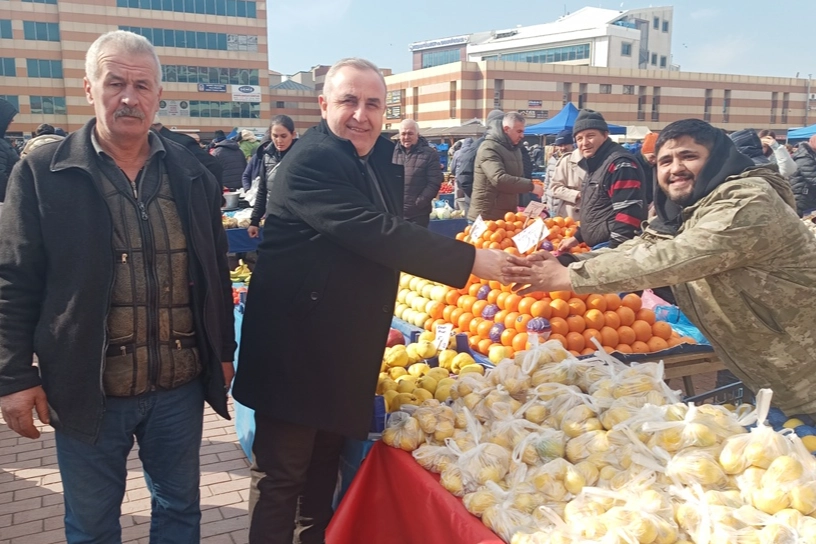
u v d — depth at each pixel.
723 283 2.13
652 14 96.69
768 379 2.21
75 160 1.89
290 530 2.29
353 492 2.30
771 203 1.97
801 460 1.70
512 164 6.37
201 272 2.12
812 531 1.51
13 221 1.89
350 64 2.15
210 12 66.50
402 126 6.90
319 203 2.02
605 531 1.62
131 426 2.06
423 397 2.58
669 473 1.78
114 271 1.94
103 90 1.90
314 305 2.10
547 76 67.44
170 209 2.07
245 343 2.22
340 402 2.13
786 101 80.12
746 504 1.67
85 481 2.01
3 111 5.52
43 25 59.62
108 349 1.97
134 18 63.12
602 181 4.57
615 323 3.11
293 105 76.25
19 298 1.91
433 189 6.98
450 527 1.93
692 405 1.94
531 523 1.79
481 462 2.04
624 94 71.12
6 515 3.24
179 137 5.87
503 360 2.53
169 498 2.22
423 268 2.00
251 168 9.17
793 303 2.06
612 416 2.04
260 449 2.26
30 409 1.94
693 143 2.10
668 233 2.36
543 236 2.95
